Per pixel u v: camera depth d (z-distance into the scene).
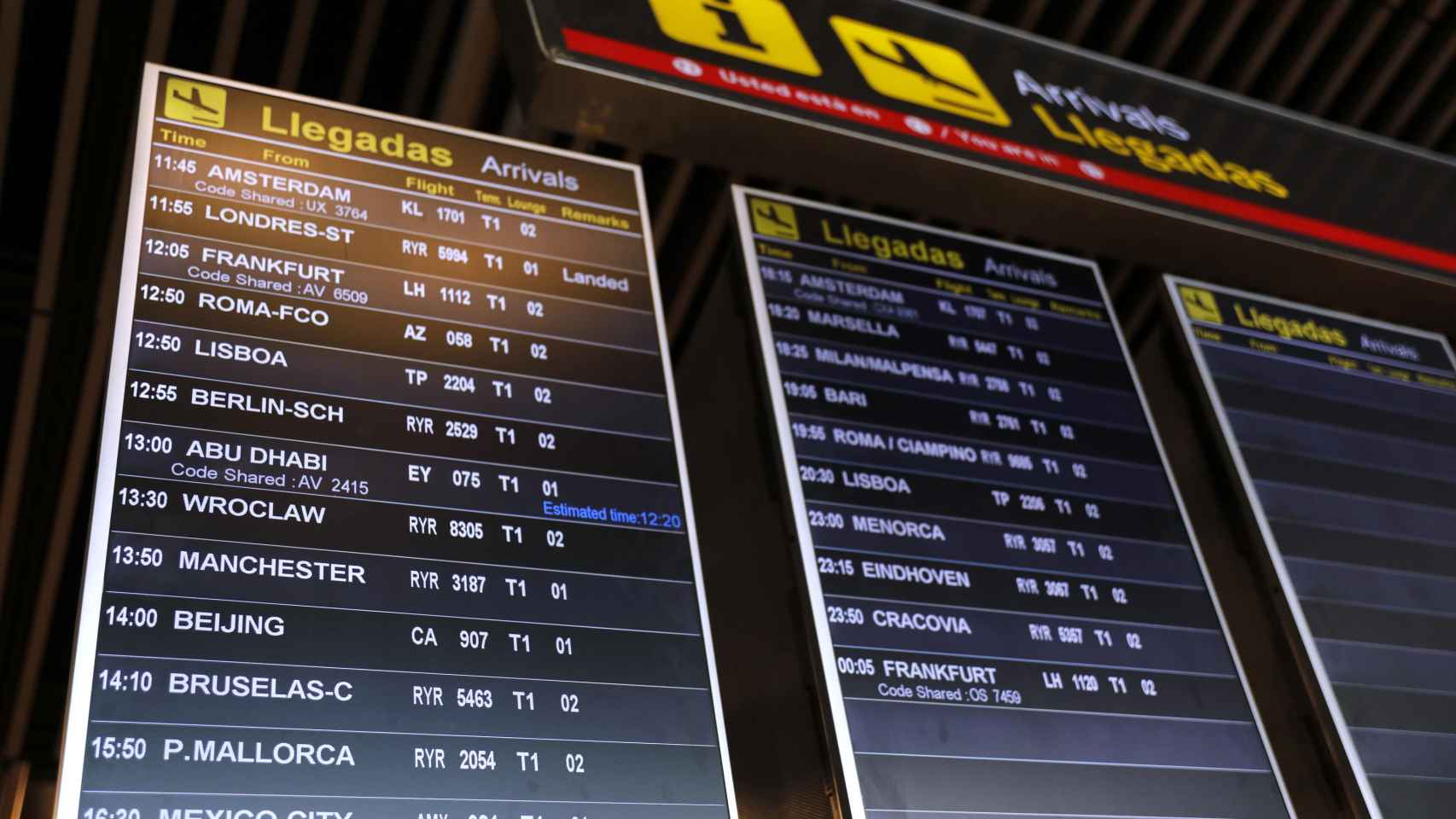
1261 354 3.52
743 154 2.89
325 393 2.38
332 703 2.03
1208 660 2.74
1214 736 2.62
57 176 3.87
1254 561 3.09
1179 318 3.50
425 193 2.78
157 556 2.08
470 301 2.64
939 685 2.48
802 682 2.48
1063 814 2.38
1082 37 4.04
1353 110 4.32
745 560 2.77
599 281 2.80
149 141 2.60
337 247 2.61
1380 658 2.94
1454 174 3.78
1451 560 3.24
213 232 2.53
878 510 2.72
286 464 2.26
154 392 2.26
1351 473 3.33
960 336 3.15
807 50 2.98
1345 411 3.48
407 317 2.56
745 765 2.61
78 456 4.85
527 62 2.68
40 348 4.38
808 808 2.39
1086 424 3.09
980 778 2.38
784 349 2.94
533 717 2.12
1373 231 3.45
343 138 2.79
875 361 3.00
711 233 4.17
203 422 2.26
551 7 2.71
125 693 1.94
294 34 3.57
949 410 2.98
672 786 2.12
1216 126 3.49
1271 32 4.08
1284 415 3.38
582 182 2.96
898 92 3.03
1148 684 2.65
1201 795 2.52
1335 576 3.07
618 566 2.36
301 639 2.07
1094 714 2.55
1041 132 3.16
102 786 1.84
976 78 3.20
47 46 3.68
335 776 1.96
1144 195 3.16
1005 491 2.87
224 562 2.11
